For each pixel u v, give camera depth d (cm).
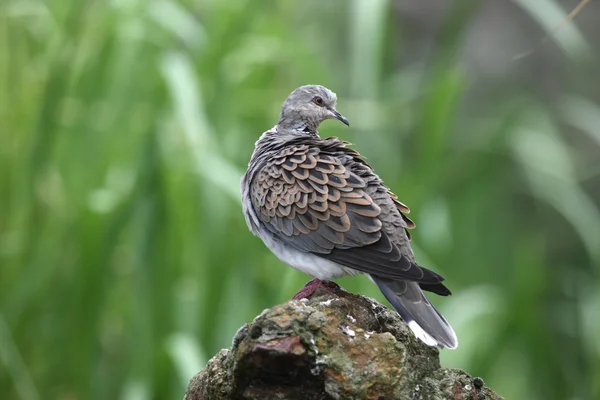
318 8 1650
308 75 1370
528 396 1477
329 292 819
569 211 1543
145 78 1280
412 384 725
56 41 1282
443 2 1917
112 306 1317
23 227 1280
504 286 1592
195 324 1231
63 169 1276
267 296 1276
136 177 1246
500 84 1881
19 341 1280
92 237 1238
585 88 1872
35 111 1265
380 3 1284
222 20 1321
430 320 775
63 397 1278
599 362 1490
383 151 1370
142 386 1220
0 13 1280
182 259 1246
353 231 823
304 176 857
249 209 913
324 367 696
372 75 1278
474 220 1562
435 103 1351
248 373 704
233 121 1314
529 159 1543
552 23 1384
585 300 1628
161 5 1310
